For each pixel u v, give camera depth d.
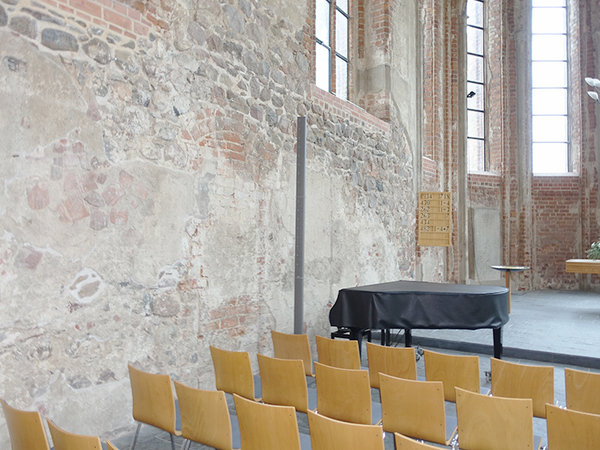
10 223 3.07
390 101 8.23
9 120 3.07
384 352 3.73
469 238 11.71
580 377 3.06
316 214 6.34
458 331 7.06
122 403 3.75
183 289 4.30
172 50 4.23
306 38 6.20
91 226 3.54
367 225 7.57
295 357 4.18
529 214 12.45
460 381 3.45
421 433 2.86
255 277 5.19
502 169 12.36
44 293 3.25
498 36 12.47
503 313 5.09
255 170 5.21
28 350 3.16
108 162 3.67
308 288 6.21
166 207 4.14
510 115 12.45
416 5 9.33
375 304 4.98
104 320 3.63
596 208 12.41
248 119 5.12
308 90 6.18
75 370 3.43
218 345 4.69
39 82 3.23
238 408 2.53
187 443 3.05
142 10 3.98
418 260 9.32
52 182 3.30
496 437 2.57
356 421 3.08
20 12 3.14
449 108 11.10
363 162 7.46
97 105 3.60
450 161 11.05
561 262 12.58
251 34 5.20
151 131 4.02
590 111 12.46
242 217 5.02
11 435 2.48
